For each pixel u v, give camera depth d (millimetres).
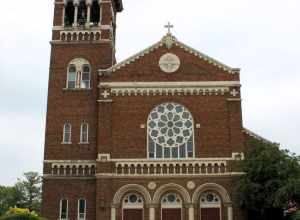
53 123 56094
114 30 66938
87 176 54062
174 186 52219
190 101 55312
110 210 51469
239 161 52250
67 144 55281
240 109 54500
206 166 52781
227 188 51906
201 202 52094
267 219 50562
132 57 56781
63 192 53562
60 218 52781
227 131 54031
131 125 54656
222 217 51281
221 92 55344
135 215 51750
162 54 56844
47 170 54250
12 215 38844
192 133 54375
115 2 68125
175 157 53688
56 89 57500
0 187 126938
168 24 57781
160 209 51875
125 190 52188
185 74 56062
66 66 58625
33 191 127000
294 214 46281
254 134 55562
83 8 62000
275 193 46094
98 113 55406
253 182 48531
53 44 59406
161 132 54625
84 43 59500
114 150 53656
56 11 60969
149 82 55844
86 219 52562
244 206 50281
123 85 55719
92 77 58125
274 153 48906
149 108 55250
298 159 48469
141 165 52969
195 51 56688
